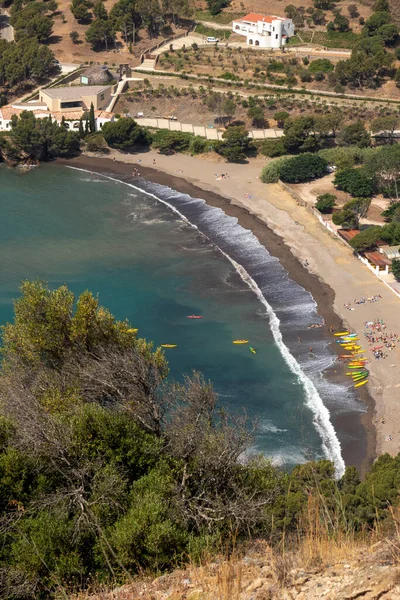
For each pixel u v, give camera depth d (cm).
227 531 2967
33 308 4225
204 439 3334
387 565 1866
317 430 8919
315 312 11856
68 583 2692
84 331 4128
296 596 1888
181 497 3078
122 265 13650
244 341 10981
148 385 3531
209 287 12825
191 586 2209
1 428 3250
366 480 5853
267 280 13050
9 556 2881
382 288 12512
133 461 3195
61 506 2986
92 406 3331
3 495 3045
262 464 3572
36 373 3962
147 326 11438
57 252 14125
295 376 10069
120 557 2683
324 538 2203
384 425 9012
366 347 10744
